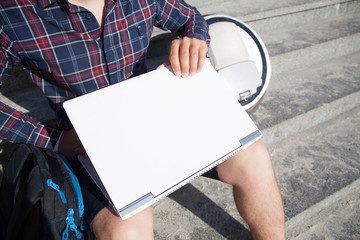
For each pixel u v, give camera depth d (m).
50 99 1.13
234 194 1.24
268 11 2.54
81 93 1.11
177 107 0.97
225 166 1.19
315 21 2.89
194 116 0.96
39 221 0.90
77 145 1.08
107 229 0.94
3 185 1.06
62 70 1.03
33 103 1.70
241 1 2.81
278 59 2.25
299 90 2.18
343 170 1.76
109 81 1.15
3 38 0.92
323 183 1.68
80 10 0.93
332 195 1.61
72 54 1.01
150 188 0.83
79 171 1.11
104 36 1.02
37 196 0.89
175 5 1.23
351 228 1.58
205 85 1.04
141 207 0.81
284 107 2.01
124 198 0.80
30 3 0.90
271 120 1.89
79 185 1.03
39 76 1.07
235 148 0.94
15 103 1.70
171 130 0.92
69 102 0.91
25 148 1.01
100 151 0.85
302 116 1.94
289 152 1.89
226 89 1.05
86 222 1.01
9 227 0.86
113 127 0.89
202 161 0.89
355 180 1.69
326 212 1.66
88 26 0.98
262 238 1.21
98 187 1.04
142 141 0.89
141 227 0.97
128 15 1.07
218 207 1.56
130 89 0.98
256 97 1.65
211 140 0.93
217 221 1.49
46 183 0.92
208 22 1.73
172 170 0.86
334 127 2.09
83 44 1.01
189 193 1.64
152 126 0.92
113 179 0.82
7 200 1.04
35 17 0.92
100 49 1.05
